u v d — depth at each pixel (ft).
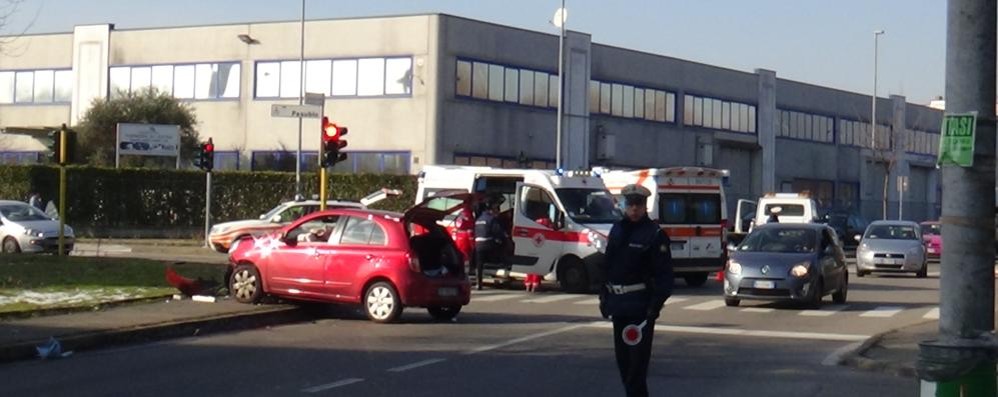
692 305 76.33
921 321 67.31
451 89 176.65
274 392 40.19
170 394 39.60
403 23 178.19
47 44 204.54
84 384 41.52
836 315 70.74
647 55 204.33
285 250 63.87
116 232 164.45
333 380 42.93
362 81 181.06
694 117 212.84
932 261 145.59
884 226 118.21
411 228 62.95
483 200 78.02
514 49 184.44
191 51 193.16
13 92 207.00
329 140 86.69
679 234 90.94
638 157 202.39
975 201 33.14
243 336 56.34
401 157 177.99
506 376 44.45
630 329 34.68
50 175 161.58
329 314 66.64
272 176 171.63
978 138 33.17
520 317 66.33
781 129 230.68
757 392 42.01
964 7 33.55
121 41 198.39
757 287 73.31
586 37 193.36
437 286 61.72
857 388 43.16
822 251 76.43
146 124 181.78
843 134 246.27
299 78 184.75
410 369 45.93
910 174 260.01
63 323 54.70
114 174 164.35
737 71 221.25
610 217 85.81
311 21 184.65
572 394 40.52
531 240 85.97
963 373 27.27
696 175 92.43
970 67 33.42
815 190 239.09
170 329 55.47
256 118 188.14
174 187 168.14
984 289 33.09
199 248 130.62
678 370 47.16
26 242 106.63
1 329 52.16
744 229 158.30
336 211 64.13
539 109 188.14
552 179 86.43
